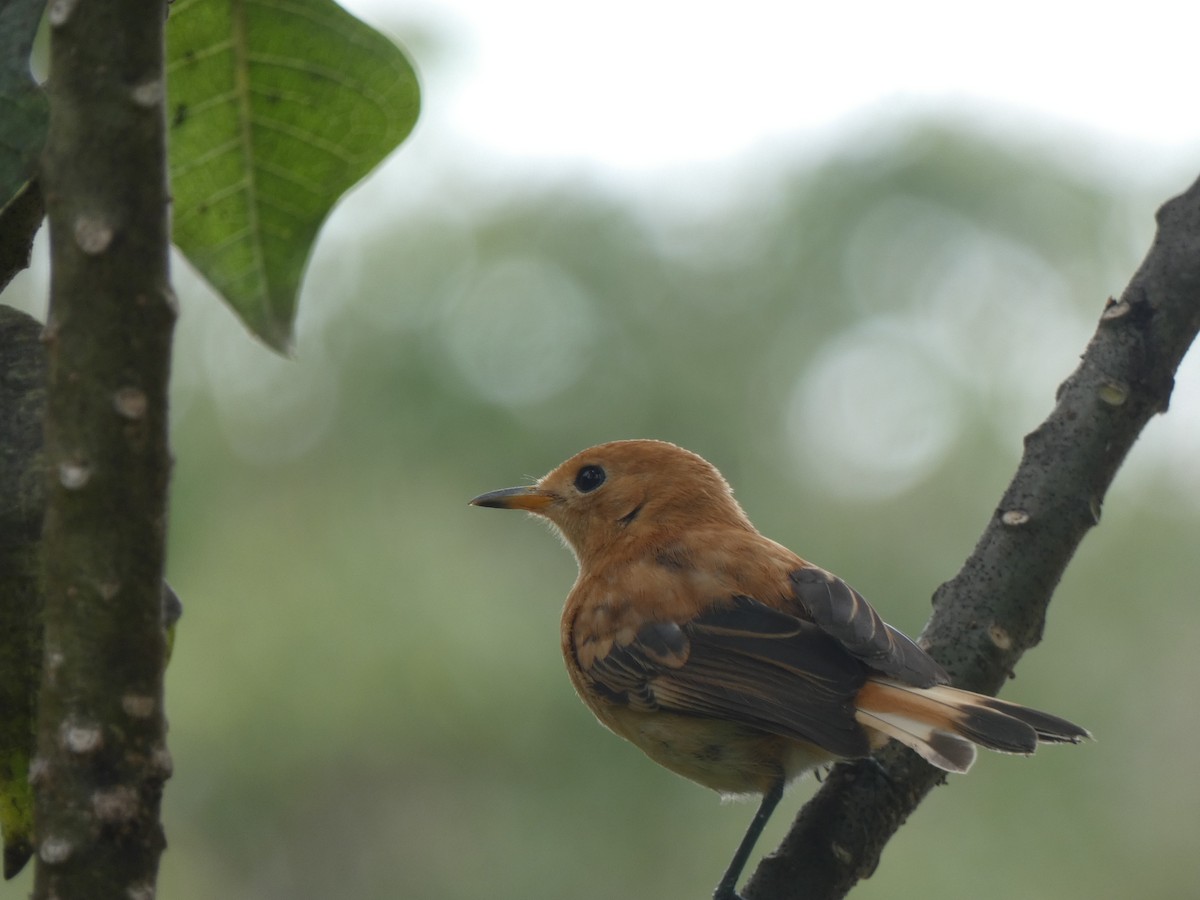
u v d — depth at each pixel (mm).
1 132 3111
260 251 4602
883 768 5531
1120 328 5387
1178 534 15750
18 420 3311
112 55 2742
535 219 16062
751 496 15367
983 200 16500
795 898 5223
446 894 13305
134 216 2770
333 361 15258
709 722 6988
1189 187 5453
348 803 13789
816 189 16719
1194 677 15164
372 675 13594
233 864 13680
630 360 15602
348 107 4449
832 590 6871
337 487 14719
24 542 3268
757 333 15953
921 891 13500
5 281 3639
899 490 15633
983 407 15883
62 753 2926
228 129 4457
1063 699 15141
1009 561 5547
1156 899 14000
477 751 13656
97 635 2889
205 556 14266
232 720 13531
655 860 13547
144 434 2828
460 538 14484
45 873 2965
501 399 15062
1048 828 14109
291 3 4262
